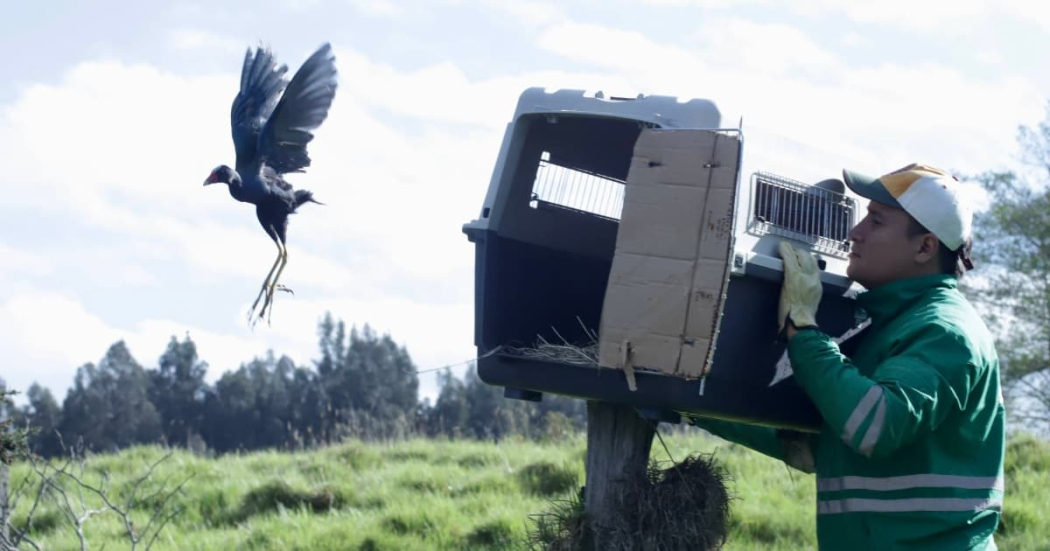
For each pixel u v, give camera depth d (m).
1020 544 7.47
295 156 5.44
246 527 8.76
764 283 3.72
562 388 3.95
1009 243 24.58
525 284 4.48
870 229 3.81
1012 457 9.61
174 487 9.88
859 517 3.65
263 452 12.30
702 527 3.95
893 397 3.33
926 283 3.73
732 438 4.53
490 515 8.20
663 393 3.66
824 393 3.44
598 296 4.75
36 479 9.95
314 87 5.34
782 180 3.83
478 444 11.42
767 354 3.79
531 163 4.48
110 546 8.24
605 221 4.78
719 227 3.47
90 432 43.09
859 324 4.10
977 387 3.55
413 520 8.30
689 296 3.48
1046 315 24.12
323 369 47.75
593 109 3.98
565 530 4.11
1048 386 24.44
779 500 8.28
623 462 4.06
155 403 46.34
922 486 3.56
